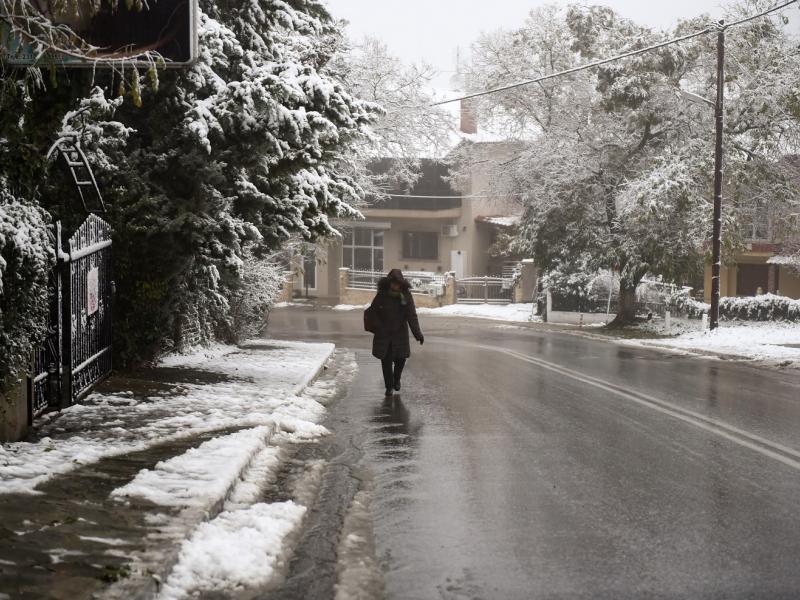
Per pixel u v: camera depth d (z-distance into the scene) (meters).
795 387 16.31
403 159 45.00
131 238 14.12
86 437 9.61
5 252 8.41
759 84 34.25
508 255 55.66
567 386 15.96
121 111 14.23
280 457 9.43
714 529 6.83
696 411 12.91
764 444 10.28
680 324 35.38
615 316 41.16
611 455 9.65
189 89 13.79
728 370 19.88
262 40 15.71
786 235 38.22
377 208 56.78
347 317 45.59
